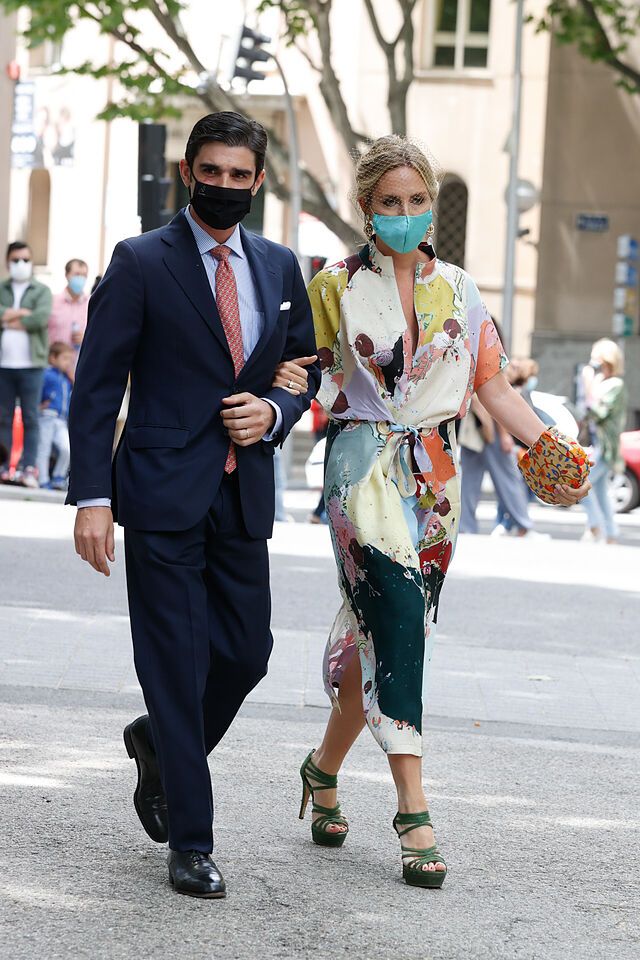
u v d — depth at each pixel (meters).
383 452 11.66
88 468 10.77
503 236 67.81
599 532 38.38
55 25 51.94
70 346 40.78
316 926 10.18
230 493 10.95
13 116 58.53
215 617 11.07
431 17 68.19
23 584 24.20
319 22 54.94
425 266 11.79
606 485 38.12
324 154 69.62
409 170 11.43
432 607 11.94
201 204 10.70
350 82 68.81
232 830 12.32
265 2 55.47
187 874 10.59
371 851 12.02
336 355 11.80
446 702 17.80
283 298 11.16
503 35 67.56
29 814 12.33
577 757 15.66
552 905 10.97
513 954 9.92
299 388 11.20
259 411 10.81
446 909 10.73
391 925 10.30
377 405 11.69
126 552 10.98
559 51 67.31
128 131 73.75
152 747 11.27
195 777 10.62
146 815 11.41
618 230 67.69
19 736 14.90
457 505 11.91
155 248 10.85
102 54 73.69
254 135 10.73
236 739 15.41
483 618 23.92
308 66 69.56
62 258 75.38
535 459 12.14
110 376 10.80
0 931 9.71
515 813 13.40
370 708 11.42
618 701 18.34
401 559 11.49
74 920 9.99
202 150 10.67
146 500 10.70
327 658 11.96
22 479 39.94
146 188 37.28
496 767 15.03
